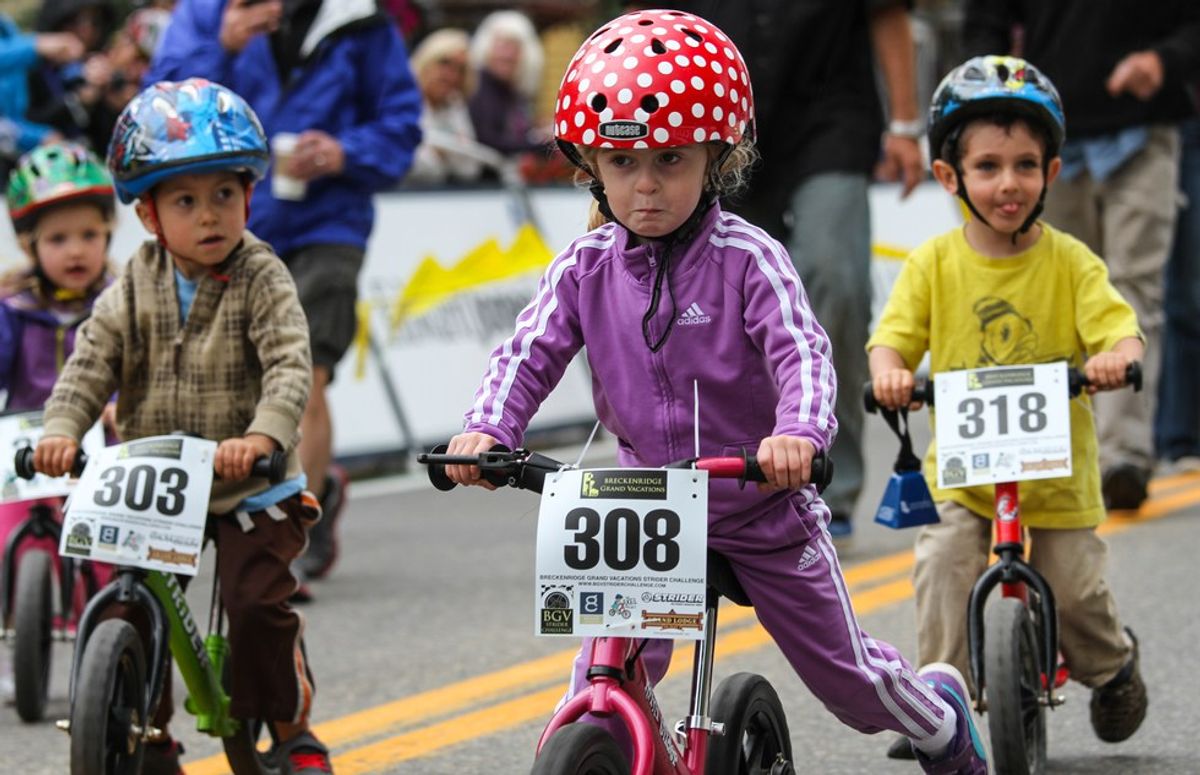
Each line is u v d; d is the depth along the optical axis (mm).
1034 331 16422
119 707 13867
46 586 18719
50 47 30781
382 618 22734
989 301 16516
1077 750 16547
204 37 24016
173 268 15281
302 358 14984
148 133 14680
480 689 19141
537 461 11453
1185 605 21531
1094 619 15930
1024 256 16453
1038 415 15281
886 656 12828
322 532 24875
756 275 12039
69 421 14852
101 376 15141
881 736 16984
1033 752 15164
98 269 19875
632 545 11109
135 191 14891
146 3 40844
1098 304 16219
